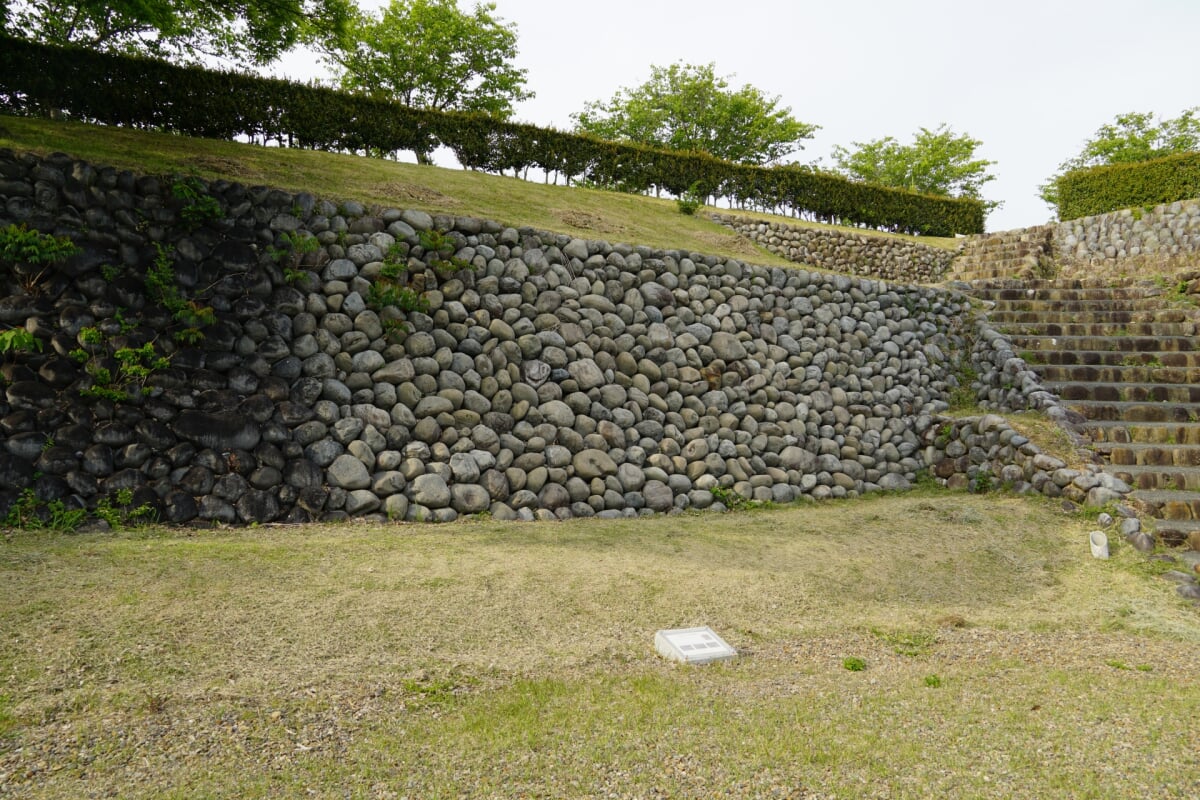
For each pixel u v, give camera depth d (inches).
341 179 359.3
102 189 243.6
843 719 132.1
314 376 265.3
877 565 245.9
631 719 129.7
